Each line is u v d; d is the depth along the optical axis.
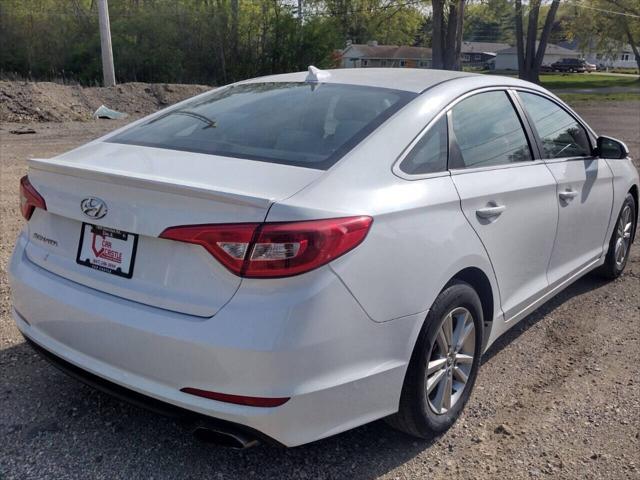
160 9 32.03
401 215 2.70
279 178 2.63
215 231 2.38
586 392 3.58
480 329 3.28
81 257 2.77
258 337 2.33
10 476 2.74
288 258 2.36
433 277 2.82
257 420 2.39
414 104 3.17
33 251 3.00
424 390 2.90
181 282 2.48
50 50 30.42
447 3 34.56
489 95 3.67
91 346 2.67
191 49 32.47
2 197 7.48
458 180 3.12
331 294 2.42
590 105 30.41
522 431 3.20
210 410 2.42
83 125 16.62
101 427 3.10
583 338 4.29
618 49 62.84
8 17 29.67
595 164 4.58
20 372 3.55
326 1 38.88
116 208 2.59
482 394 3.54
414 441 3.10
